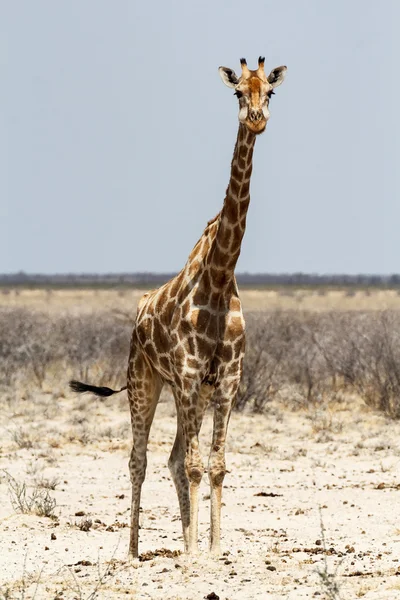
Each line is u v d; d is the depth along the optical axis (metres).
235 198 30.59
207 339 30.81
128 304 199.12
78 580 29.25
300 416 70.88
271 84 30.92
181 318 31.09
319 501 43.25
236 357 31.17
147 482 48.69
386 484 46.66
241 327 31.20
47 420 68.19
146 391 34.25
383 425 66.38
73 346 91.94
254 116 29.55
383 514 39.84
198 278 31.16
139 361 34.16
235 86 30.70
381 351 76.62
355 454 56.06
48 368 92.00
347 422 67.06
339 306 197.00
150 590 27.78
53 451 56.72
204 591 27.31
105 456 55.75
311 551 32.59
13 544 34.06
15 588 28.39
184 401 31.03
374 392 74.88
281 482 48.28
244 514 40.75
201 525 39.38
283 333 97.00
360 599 25.88
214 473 30.84
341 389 80.62
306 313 137.88
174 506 43.19
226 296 31.16
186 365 30.92
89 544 34.78
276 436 62.62
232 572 29.28
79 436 61.03
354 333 88.12
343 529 37.19
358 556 31.56
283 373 81.25
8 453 55.72
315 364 82.00
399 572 28.64
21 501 40.56
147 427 34.41
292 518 39.66
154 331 32.59
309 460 54.56
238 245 30.66
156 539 36.38
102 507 42.47
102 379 83.69
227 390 31.09
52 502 40.91
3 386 82.31
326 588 26.69
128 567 30.95
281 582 28.02
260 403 72.38
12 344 92.31
